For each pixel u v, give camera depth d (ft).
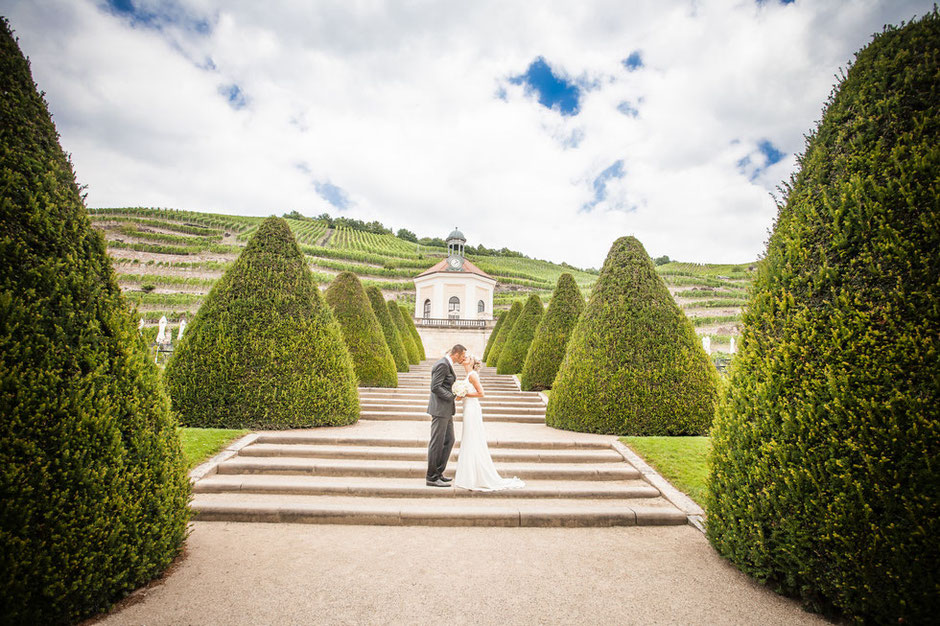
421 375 64.85
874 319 11.48
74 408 10.79
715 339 163.12
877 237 11.78
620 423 30.68
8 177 10.89
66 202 12.00
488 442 27.50
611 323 33.12
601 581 13.76
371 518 18.45
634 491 21.34
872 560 10.80
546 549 16.19
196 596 12.31
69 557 10.39
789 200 14.65
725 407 15.19
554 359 51.08
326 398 30.60
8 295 10.21
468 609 12.03
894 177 11.90
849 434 11.31
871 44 13.67
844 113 13.57
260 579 13.41
